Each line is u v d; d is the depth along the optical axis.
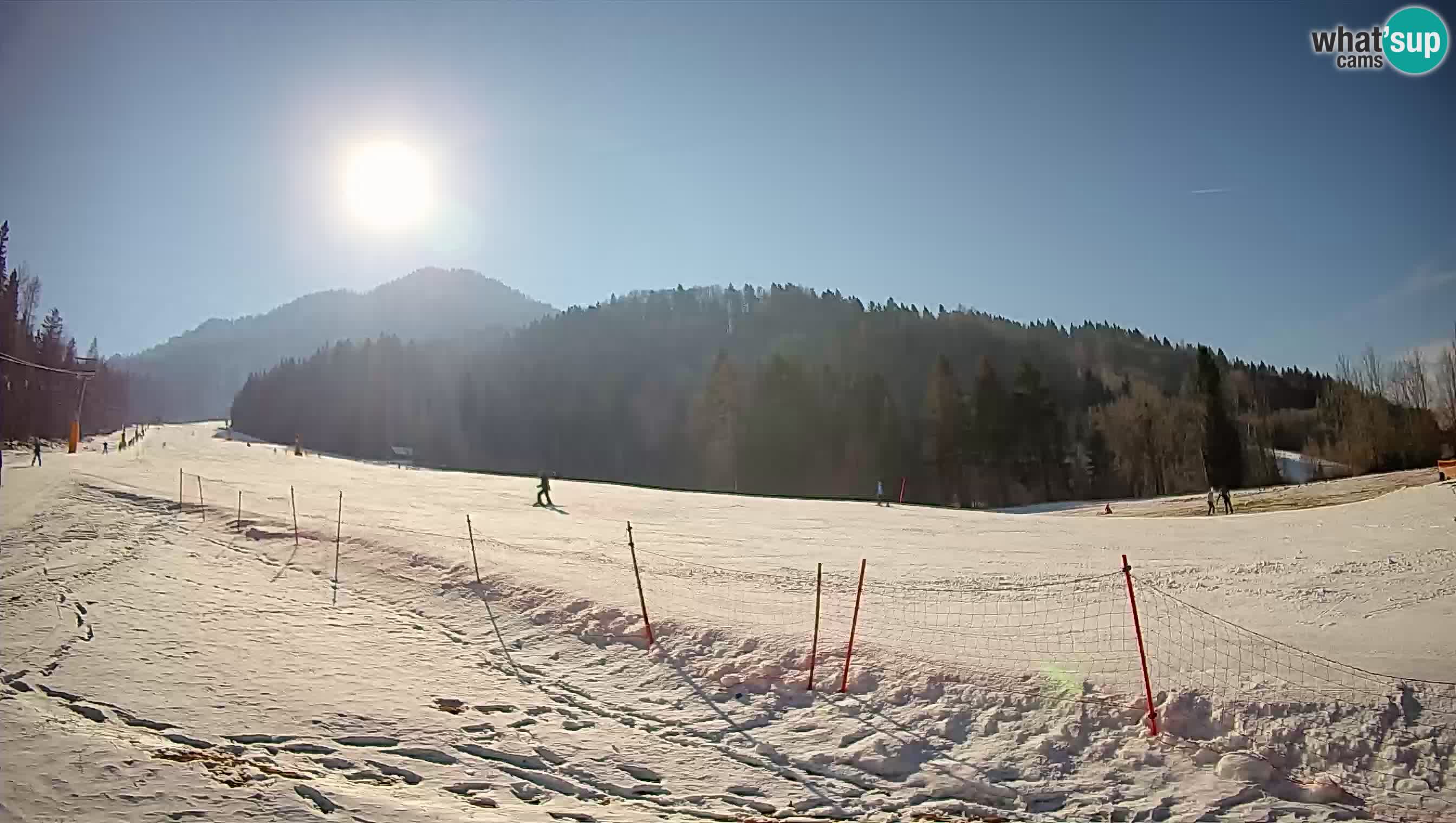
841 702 10.28
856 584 17.84
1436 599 13.03
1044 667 10.48
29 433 86.12
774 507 39.31
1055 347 115.12
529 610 15.53
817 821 7.62
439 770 8.59
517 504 37.31
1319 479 64.44
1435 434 63.69
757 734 9.74
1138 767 8.23
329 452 131.50
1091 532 29.91
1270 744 8.21
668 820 7.56
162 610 15.36
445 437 123.00
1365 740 8.08
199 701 10.29
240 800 7.16
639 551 22.83
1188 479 71.75
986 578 18.73
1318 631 11.34
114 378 167.25
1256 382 100.38
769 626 13.14
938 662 10.80
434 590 17.69
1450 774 7.56
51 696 10.23
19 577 18.19
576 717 10.48
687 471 88.69
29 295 99.00
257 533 24.69
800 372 84.50
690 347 132.12
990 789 8.09
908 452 78.50
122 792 7.16
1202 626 12.02
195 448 72.00
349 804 7.31
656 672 12.03
